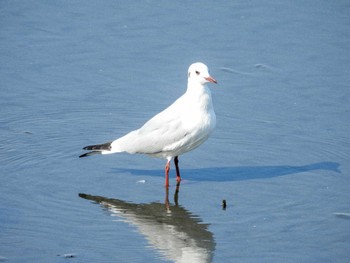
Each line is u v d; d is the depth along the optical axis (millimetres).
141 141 14562
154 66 19156
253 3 22219
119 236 12469
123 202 13711
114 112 17266
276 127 16609
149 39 20406
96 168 15062
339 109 17328
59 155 15453
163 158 14875
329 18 21500
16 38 20406
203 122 14258
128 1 22281
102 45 20141
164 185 14453
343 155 15469
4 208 13297
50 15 21609
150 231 12664
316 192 14055
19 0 22234
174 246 12172
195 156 15609
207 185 14430
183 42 20266
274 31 20844
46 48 19984
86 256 11781
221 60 19438
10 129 16422
